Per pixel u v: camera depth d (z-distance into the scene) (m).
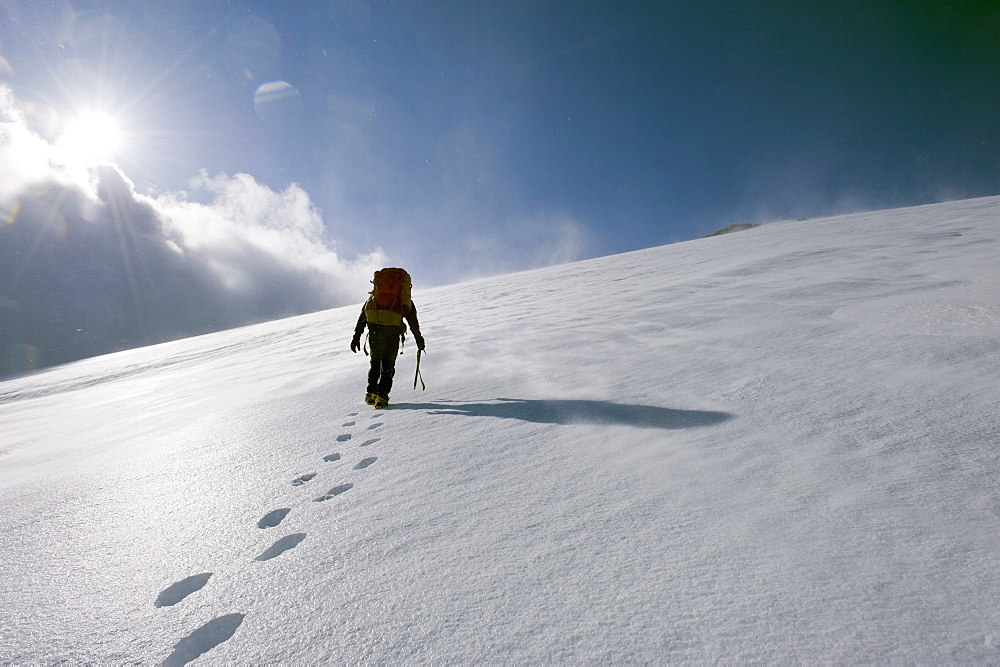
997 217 10.94
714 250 15.88
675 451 1.96
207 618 1.38
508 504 1.75
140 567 1.74
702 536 1.33
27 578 1.76
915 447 1.66
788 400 2.36
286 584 1.48
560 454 2.14
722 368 3.17
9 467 3.93
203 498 2.36
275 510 2.09
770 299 5.59
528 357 4.82
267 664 1.14
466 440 2.57
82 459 3.69
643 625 1.04
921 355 2.69
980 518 1.22
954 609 0.95
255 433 3.55
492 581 1.30
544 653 1.01
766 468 1.68
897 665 0.85
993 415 1.81
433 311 12.84
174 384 8.95
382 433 3.00
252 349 13.78
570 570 1.28
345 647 1.14
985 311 3.34
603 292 10.16
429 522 1.71
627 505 1.58
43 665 1.27
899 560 1.11
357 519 1.85
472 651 1.06
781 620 0.99
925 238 9.16
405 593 1.32
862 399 2.21
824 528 1.28
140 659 1.25
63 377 16.11
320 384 5.43
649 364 3.62
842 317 4.09
